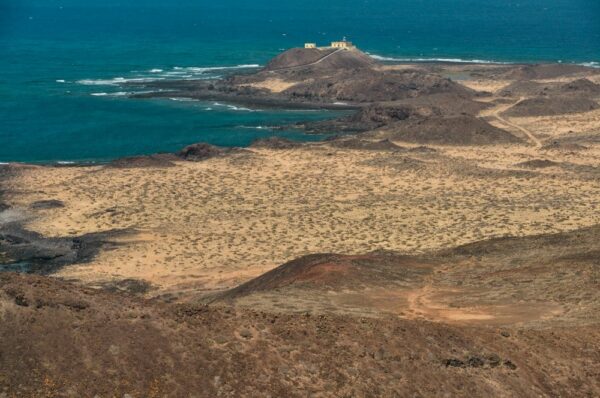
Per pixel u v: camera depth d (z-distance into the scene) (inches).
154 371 1712.6
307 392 1765.5
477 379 1947.6
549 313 2551.7
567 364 2086.6
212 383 1726.1
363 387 1819.6
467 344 2065.7
